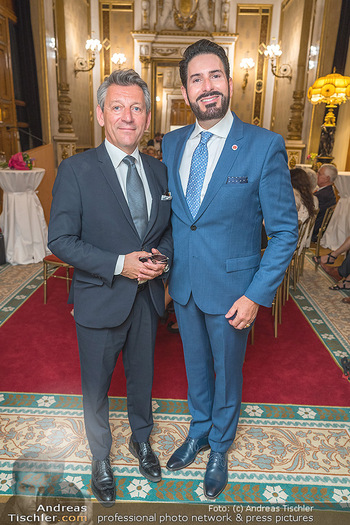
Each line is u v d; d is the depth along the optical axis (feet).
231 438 5.97
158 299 5.57
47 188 23.26
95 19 35.32
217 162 5.07
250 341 10.35
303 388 8.43
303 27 28.63
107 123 4.89
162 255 4.88
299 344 10.28
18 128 25.49
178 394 8.15
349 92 21.80
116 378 8.66
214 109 4.81
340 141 26.48
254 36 35.45
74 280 5.41
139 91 4.81
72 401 7.83
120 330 5.35
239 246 5.28
